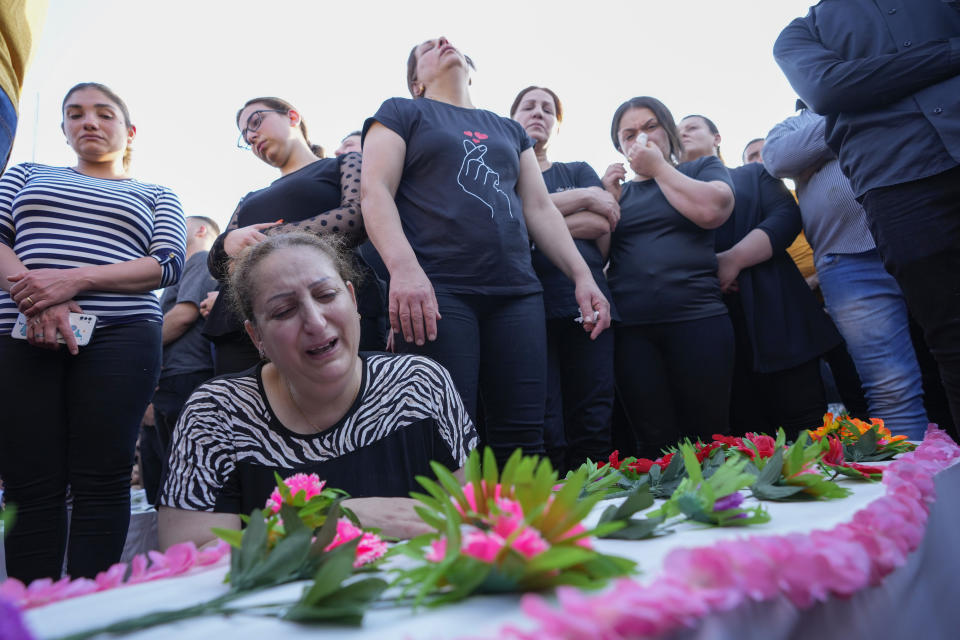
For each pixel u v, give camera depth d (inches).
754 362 108.0
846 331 105.0
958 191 74.6
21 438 68.4
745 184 121.6
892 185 78.2
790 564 19.7
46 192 77.9
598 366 99.4
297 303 49.9
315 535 27.8
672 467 46.3
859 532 24.0
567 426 101.6
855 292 102.9
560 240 90.1
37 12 66.1
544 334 82.4
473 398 76.7
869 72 78.7
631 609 15.1
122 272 75.2
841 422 59.9
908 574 26.2
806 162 107.1
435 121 85.0
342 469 52.8
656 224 106.3
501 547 19.4
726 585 18.0
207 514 50.4
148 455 140.3
